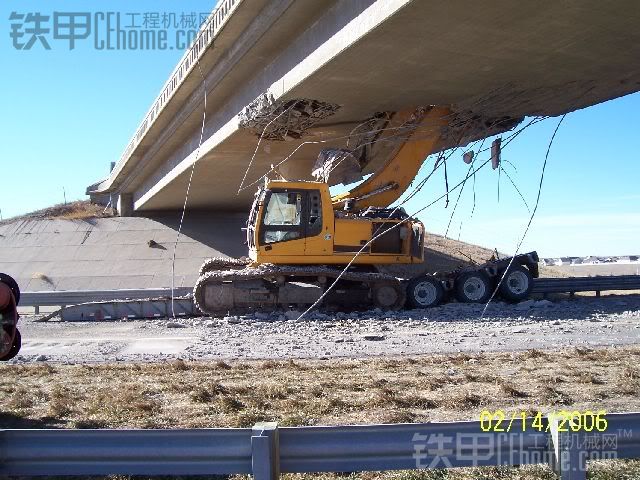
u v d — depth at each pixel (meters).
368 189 20.86
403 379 9.09
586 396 7.95
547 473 5.35
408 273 21.56
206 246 38.06
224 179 32.69
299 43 18.19
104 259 36.50
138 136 33.44
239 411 7.44
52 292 22.75
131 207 47.84
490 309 18.75
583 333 14.18
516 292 20.22
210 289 18.39
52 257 36.88
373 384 8.70
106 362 11.27
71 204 55.38
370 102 20.11
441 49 15.57
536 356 10.89
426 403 7.64
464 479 5.27
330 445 4.12
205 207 44.62
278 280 18.53
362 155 22.14
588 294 28.89
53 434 4.10
